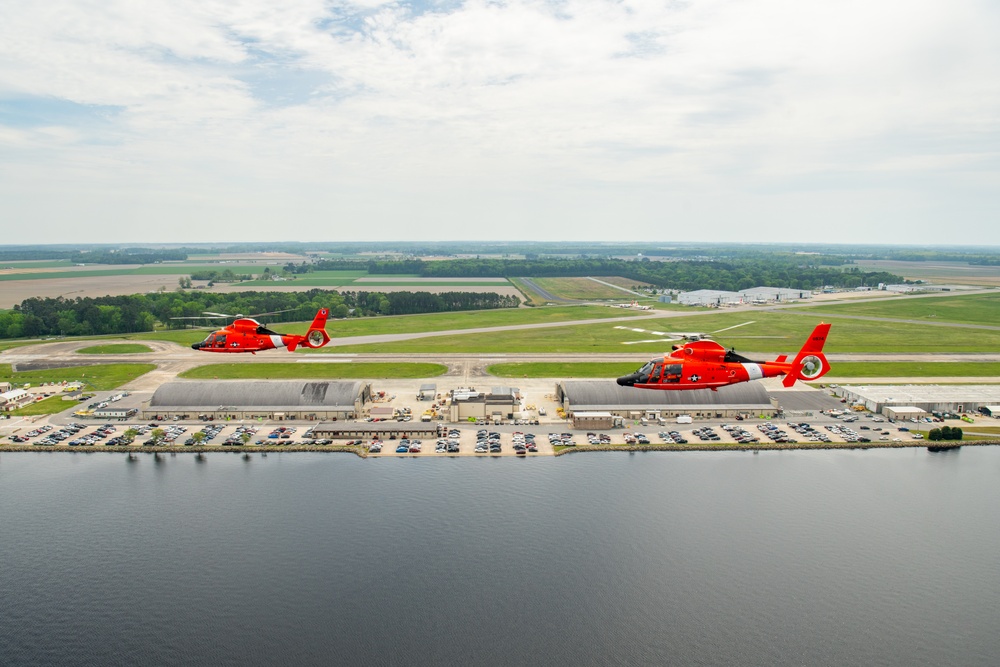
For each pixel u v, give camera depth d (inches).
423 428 5098.4
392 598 3061.0
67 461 4626.0
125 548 3449.8
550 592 3117.6
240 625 2864.2
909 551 3474.4
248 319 4498.0
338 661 2672.2
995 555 3447.3
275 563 3319.4
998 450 4918.8
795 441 5009.8
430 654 2719.0
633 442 4977.9
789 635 2847.0
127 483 4247.0
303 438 5027.1
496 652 2733.8
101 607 2974.9
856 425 5442.9
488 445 4852.4
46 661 2655.0
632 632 2856.8
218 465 4552.2
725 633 2856.8
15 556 3373.5
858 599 3080.7
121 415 5551.2
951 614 2979.8
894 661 2704.2
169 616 2923.2
